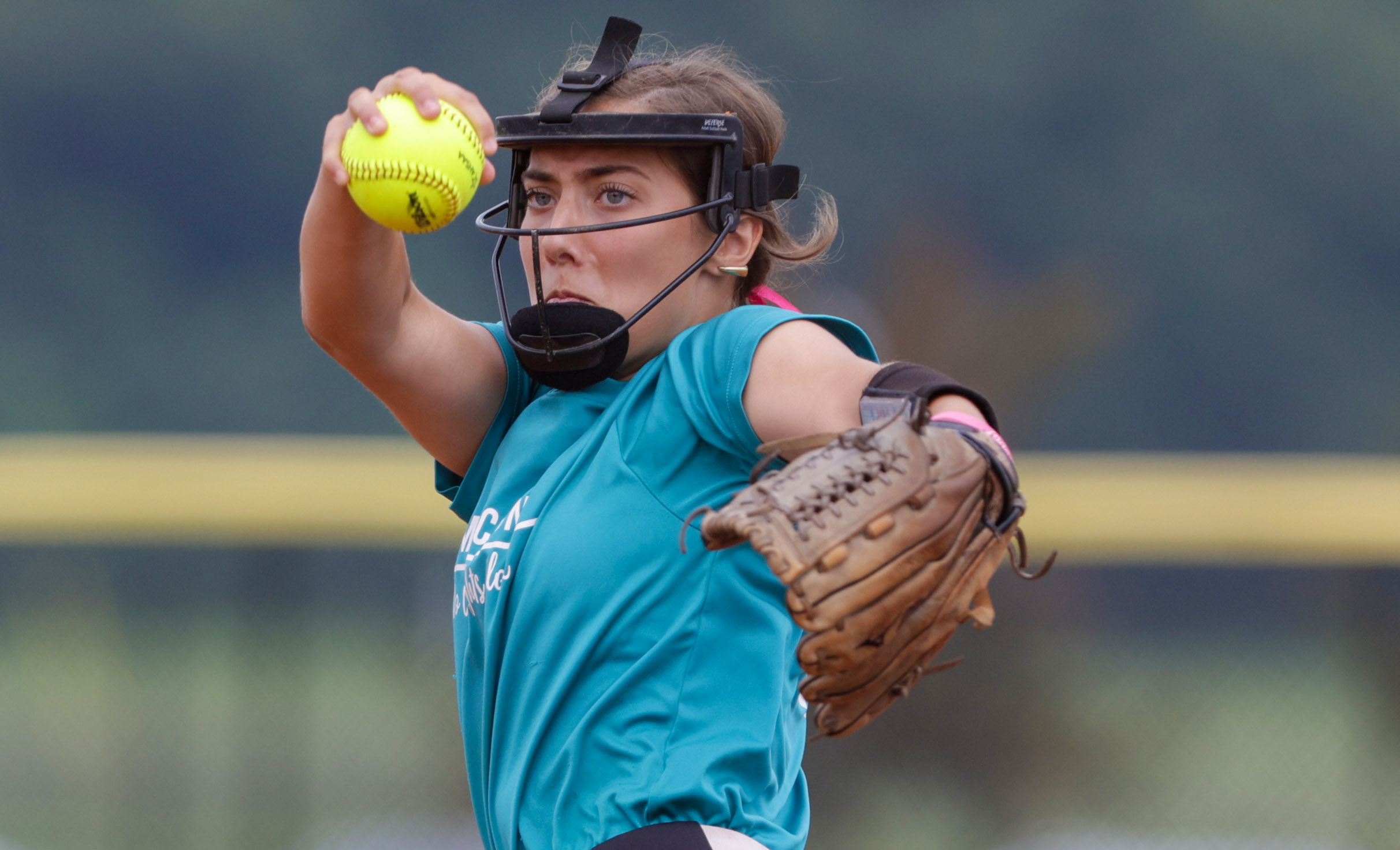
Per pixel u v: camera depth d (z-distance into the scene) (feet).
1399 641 66.44
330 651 68.28
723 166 23.62
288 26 330.34
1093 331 110.42
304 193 330.34
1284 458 313.53
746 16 320.09
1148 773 68.23
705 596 22.06
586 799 21.86
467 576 23.98
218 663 71.67
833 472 19.11
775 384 21.80
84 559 83.92
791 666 23.43
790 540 18.58
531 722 22.48
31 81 325.83
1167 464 68.13
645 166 23.49
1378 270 321.93
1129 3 329.72
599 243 23.36
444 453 26.61
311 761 65.87
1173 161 326.65
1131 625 84.74
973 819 64.39
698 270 24.34
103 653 79.41
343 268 23.58
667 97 23.95
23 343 315.58
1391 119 327.06
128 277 322.96
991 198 321.11
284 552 66.85
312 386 320.09
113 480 66.85
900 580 19.13
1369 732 66.80
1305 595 70.28
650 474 22.40
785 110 317.83
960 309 105.09
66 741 72.90
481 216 26.04
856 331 22.82
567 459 23.22
